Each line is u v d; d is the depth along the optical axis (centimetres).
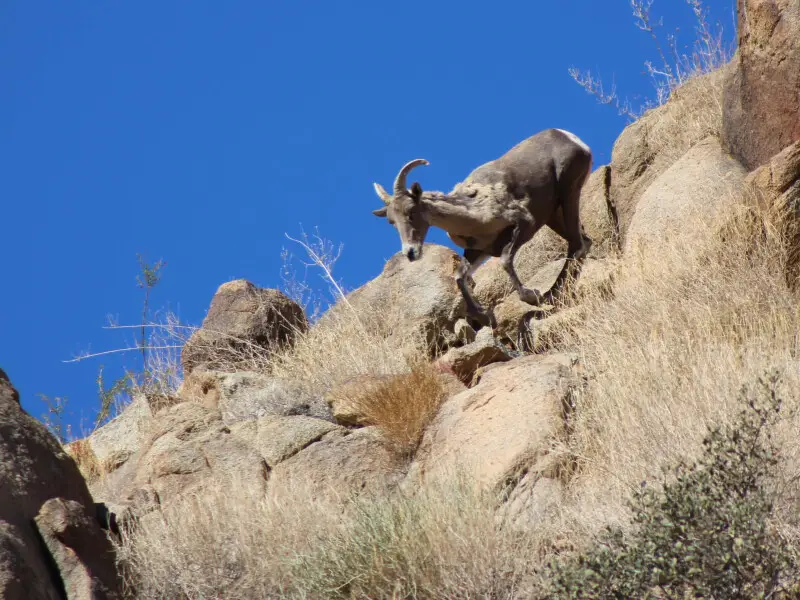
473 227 4212
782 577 1888
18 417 2503
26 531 2277
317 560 2381
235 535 2516
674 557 1834
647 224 4181
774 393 2125
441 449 2880
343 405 3169
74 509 2384
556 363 3023
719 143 4381
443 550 2292
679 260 3488
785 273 3219
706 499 1889
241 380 3391
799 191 3275
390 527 2370
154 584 2433
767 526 1941
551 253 4778
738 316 3109
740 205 3406
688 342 2898
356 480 2883
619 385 2770
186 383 3547
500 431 2792
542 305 4141
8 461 2359
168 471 2945
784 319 2986
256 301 4344
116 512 2652
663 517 1920
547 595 2002
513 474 2623
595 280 3912
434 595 2250
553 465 2619
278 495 2711
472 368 3253
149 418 3294
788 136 3838
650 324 3231
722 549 1827
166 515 2666
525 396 2875
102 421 3884
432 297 4209
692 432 2412
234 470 2928
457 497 2456
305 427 3044
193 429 3116
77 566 2270
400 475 2883
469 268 4200
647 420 2545
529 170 4372
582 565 1941
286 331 4362
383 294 4369
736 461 1994
